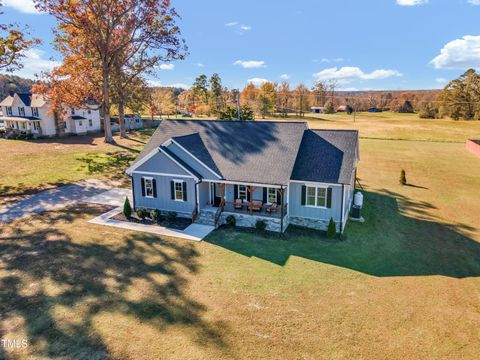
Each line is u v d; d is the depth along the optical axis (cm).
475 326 1227
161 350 1082
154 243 1883
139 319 1229
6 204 2466
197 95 12712
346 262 1722
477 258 1803
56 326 1183
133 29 4666
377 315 1284
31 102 5766
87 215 2294
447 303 1374
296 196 2148
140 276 1527
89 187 2948
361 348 1109
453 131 7619
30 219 2191
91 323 1202
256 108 10650
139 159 2362
